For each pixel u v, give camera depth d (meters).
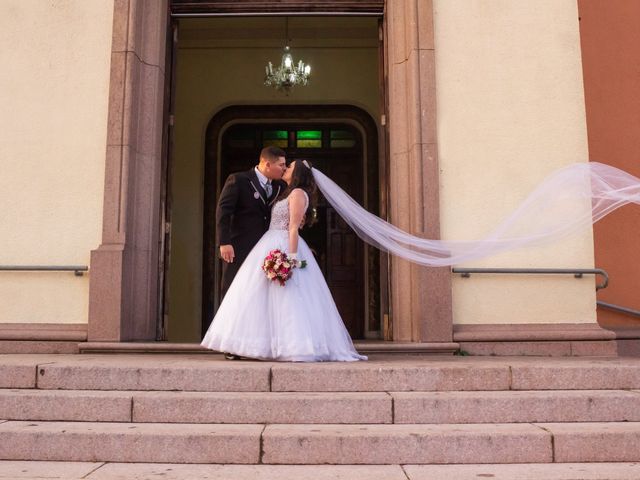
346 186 10.45
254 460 3.09
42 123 5.96
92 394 3.60
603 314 6.36
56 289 5.74
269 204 5.18
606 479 2.77
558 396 3.52
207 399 3.47
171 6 6.52
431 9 6.00
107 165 5.76
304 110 10.26
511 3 6.08
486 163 5.84
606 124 6.67
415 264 5.70
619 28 6.83
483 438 3.11
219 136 10.23
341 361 4.48
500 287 5.69
